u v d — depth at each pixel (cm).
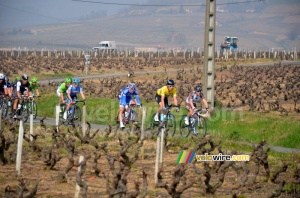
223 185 3381
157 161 3331
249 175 3712
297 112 8506
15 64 19588
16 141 4706
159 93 5506
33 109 6675
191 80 14700
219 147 3959
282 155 4672
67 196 2906
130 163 3747
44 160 3603
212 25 6900
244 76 15425
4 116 6456
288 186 3375
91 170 3612
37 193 2961
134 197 2720
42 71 18162
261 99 9631
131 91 5409
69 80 6109
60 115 6312
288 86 12225
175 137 5494
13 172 3503
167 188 2912
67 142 4241
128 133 5300
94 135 4878
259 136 5769
